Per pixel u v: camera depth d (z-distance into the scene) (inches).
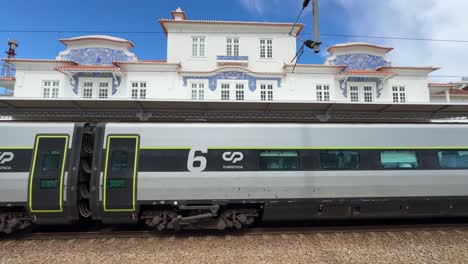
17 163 274.8
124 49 815.7
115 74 751.7
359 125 309.3
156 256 234.8
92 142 311.1
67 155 280.2
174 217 288.0
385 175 297.9
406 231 294.4
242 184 284.2
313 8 285.6
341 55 843.4
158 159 283.0
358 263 220.1
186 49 792.3
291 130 300.8
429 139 311.4
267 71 798.5
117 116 400.2
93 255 238.1
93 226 327.0
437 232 291.7
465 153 313.4
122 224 333.1
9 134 280.7
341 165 297.4
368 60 847.7
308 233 291.7
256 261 223.8
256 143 293.7
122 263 221.8
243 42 807.1
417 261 223.8
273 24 807.1
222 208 294.8
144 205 287.1
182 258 230.4
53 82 765.9
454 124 320.5
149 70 758.5
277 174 288.7
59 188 273.3
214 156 287.1
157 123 295.0
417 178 300.8
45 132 284.8
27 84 756.0
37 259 230.4
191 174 281.7
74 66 745.0
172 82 755.4
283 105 380.2
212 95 752.3
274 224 337.1
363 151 301.9
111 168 279.6
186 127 293.4
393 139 307.4
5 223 279.0
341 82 792.9
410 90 814.5
